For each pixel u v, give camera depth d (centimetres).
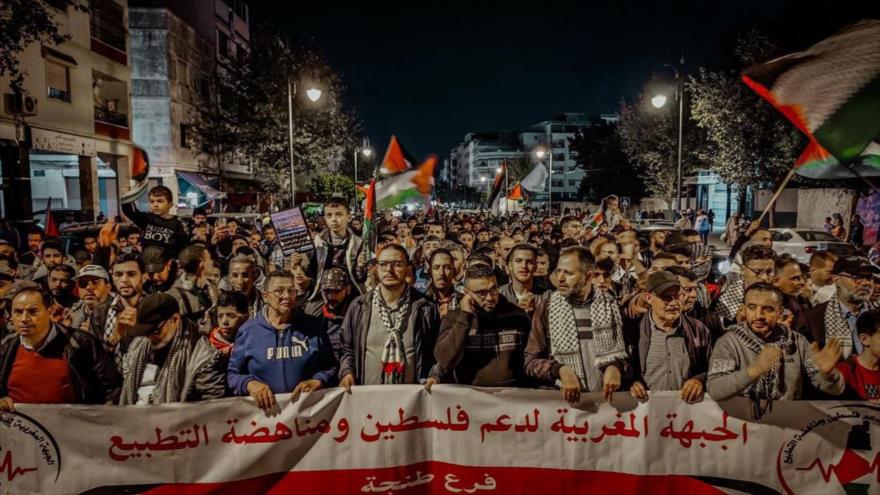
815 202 2662
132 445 366
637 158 3950
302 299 552
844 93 339
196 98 3291
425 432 382
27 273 766
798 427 356
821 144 341
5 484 359
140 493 366
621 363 369
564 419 373
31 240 934
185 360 379
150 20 2900
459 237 980
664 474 367
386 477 380
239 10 4319
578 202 5666
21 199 1783
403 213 4134
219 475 371
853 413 352
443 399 379
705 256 670
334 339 480
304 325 393
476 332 385
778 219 3003
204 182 3209
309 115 3369
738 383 336
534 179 1717
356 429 380
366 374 407
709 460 364
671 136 3431
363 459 380
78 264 760
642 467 368
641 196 4725
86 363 379
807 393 376
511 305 398
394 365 402
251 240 907
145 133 2925
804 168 380
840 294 439
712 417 363
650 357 376
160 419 366
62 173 2153
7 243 707
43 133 1898
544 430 374
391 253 404
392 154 682
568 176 11162
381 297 417
